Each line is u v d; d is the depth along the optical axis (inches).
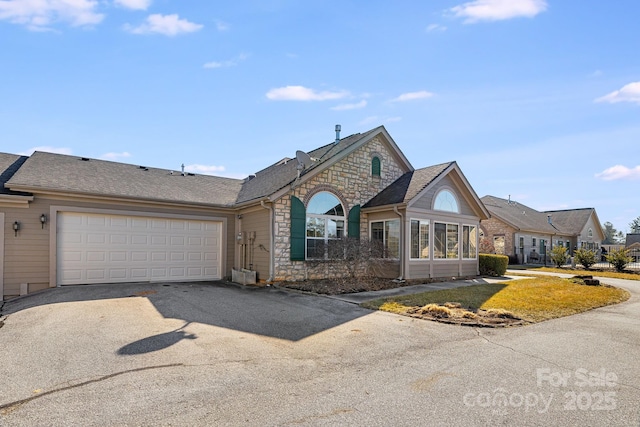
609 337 251.1
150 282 483.2
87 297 366.6
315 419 133.3
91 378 170.9
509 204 1330.0
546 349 221.9
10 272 397.7
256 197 513.3
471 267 626.8
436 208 569.3
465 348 222.5
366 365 191.9
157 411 138.8
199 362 193.2
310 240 513.0
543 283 510.3
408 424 130.0
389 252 539.8
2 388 160.1
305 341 233.6
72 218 437.4
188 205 510.0
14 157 528.1
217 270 543.5
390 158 626.8
